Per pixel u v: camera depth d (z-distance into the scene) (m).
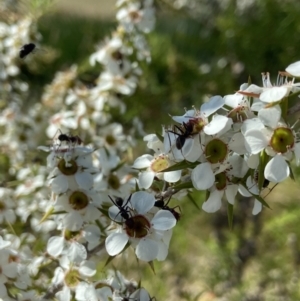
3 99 0.36
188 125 0.15
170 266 0.37
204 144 0.15
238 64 0.53
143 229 0.16
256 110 0.15
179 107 0.49
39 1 0.34
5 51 0.35
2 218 0.25
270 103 0.14
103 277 0.21
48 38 0.69
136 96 0.43
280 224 0.38
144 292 0.18
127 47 0.31
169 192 0.17
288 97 0.15
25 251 0.24
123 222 0.16
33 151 0.33
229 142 0.15
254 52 0.56
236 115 0.15
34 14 0.34
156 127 0.45
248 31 0.57
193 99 0.50
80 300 0.19
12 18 0.35
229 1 0.59
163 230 0.16
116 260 0.31
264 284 0.35
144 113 0.45
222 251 0.37
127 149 0.31
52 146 0.21
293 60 0.54
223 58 0.57
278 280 0.35
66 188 0.19
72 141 0.21
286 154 0.14
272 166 0.14
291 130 0.14
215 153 0.15
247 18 0.58
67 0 0.71
